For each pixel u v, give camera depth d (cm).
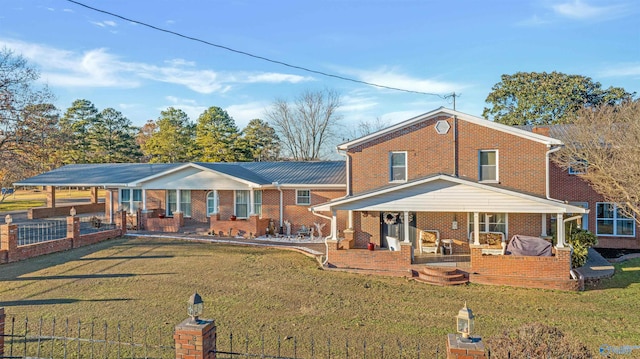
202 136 5441
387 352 871
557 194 2216
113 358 809
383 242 2016
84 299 1212
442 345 909
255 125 5844
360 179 2033
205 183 2486
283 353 854
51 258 1791
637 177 1526
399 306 1205
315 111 5000
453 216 1923
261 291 1327
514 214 1856
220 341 917
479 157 1883
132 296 1245
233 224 2398
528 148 1811
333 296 1294
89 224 2792
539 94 4300
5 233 1692
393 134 1984
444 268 1559
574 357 635
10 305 1153
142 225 2623
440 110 1903
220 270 1596
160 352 840
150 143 5541
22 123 3400
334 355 848
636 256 1908
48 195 3494
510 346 652
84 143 5828
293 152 5100
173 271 1571
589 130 1894
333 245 1689
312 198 2438
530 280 1456
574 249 1666
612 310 1179
